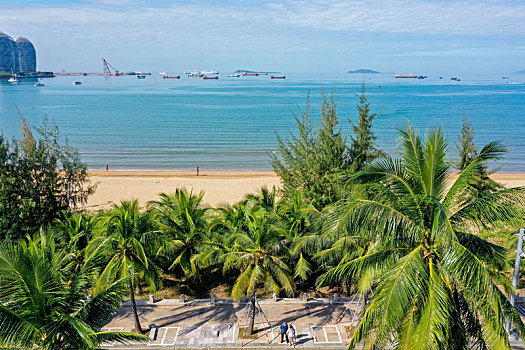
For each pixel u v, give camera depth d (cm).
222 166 7412
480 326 1462
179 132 10825
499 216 1388
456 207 1612
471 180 1502
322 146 3191
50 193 3528
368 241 1906
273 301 2658
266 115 14150
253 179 6222
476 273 1273
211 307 2636
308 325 2430
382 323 1318
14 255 1353
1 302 1342
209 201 5125
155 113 14825
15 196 3350
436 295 1316
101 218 2792
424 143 1541
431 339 1259
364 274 1681
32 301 1321
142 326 2427
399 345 1370
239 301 2691
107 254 2316
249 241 2333
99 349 1415
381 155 3162
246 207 2956
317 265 2939
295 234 2595
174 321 2478
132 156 8156
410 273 1327
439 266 1420
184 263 2777
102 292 1451
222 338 2317
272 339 2306
